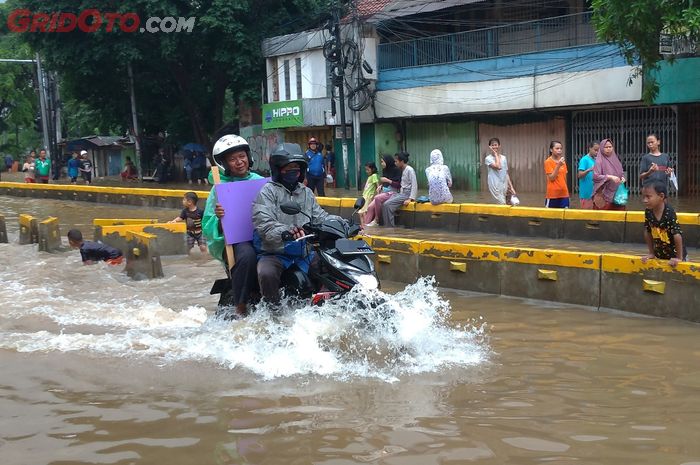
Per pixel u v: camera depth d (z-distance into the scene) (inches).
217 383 203.8
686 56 694.5
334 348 231.9
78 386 204.1
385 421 171.6
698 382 198.5
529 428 166.2
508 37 901.8
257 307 252.1
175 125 1384.1
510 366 216.2
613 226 458.0
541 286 310.2
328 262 241.8
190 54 1255.5
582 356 226.4
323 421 172.4
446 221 549.3
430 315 270.7
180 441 162.4
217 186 258.1
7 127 2159.2
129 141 1684.3
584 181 489.1
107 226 467.8
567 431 164.1
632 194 791.1
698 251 418.0
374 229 569.3
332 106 1047.6
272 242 244.8
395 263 364.5
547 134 875.4
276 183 252.4
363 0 1090.7
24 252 483.2
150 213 775.7
